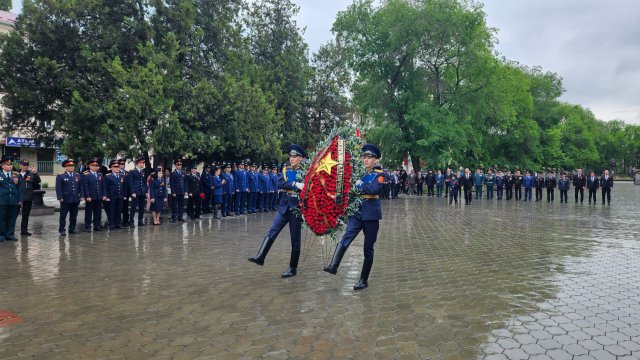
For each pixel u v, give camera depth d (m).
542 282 6.87
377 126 33.03
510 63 42.97
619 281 6.93
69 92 16.45
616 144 85.62
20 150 36.00
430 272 7.58
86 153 16.06
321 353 4.20
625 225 14.43
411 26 30.48
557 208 21.77
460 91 33.75
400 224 14.75
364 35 33.78
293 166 7.45
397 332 4.75
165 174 15.78
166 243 10.64
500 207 22.28
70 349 4.33
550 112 52.22
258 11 24.97
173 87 15.78
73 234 12.19
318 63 28.12
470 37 32.00
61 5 15.59
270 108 19.48
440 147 32.09
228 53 19.22
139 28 16.69
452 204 24.42
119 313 5.41
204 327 4.93
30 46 16.28
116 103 14.84
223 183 16.94
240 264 8.23
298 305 5.71
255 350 4.28
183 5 16.88
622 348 4.29
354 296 6.12
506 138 44.97
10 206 11.02
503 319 5.15
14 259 8.67
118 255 9.09
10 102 16.20
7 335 4.70
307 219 7.03
